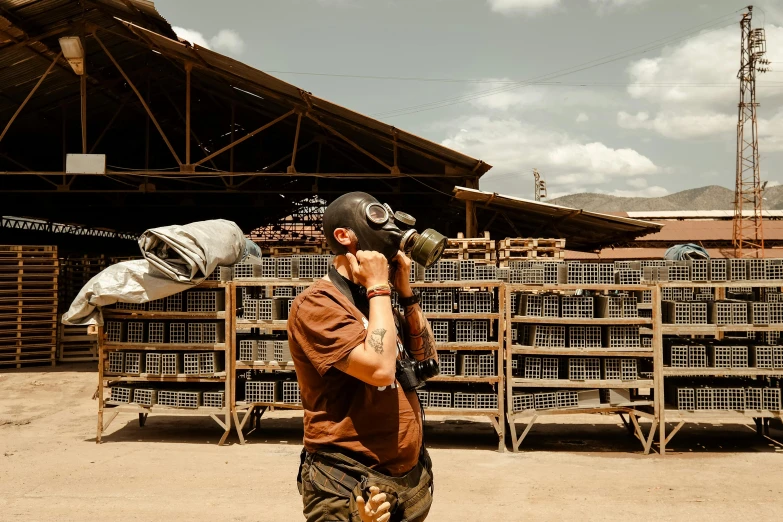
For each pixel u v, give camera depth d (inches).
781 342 300.7
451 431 331.6
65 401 406.0
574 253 1289.4
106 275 287.0
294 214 970.1
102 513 205.0
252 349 300.7
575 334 288.8
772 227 1635.1
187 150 541.6
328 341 81.4
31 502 215.3
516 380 288.0
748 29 1786.4
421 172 677.9
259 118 685.3
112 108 679.1
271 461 269.7
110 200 842.2
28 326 564.4
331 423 85.8
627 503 216.7
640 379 290.5
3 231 799.1
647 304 322.3
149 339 303.6
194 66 534.6
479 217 633.6
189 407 300.8
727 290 404.8
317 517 86.2
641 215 1588.3
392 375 79.8
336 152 719.7
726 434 326.3
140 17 505.4
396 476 85.3
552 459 275.6
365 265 83.6
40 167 791.1
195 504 214.2
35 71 553.9
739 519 202.1
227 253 304.3
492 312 296.7
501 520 200.4
